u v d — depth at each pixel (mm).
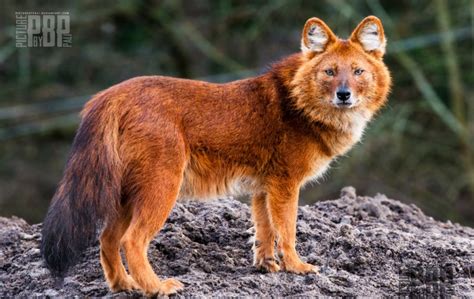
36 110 46031
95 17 45500
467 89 46250
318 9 46156
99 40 47094
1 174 46844
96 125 15508
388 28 44312
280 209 17203
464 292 16859
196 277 16766
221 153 16766
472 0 43594
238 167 17062
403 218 22141
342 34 43562
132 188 15570
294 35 47500
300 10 46344
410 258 18406
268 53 48156
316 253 18438
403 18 46594
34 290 16797
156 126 15742
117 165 15406
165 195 15625
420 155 45750
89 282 16938
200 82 16922
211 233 19375
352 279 17062
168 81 16453
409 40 44688
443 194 45844
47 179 47062
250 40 47125
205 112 16562
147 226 15500
